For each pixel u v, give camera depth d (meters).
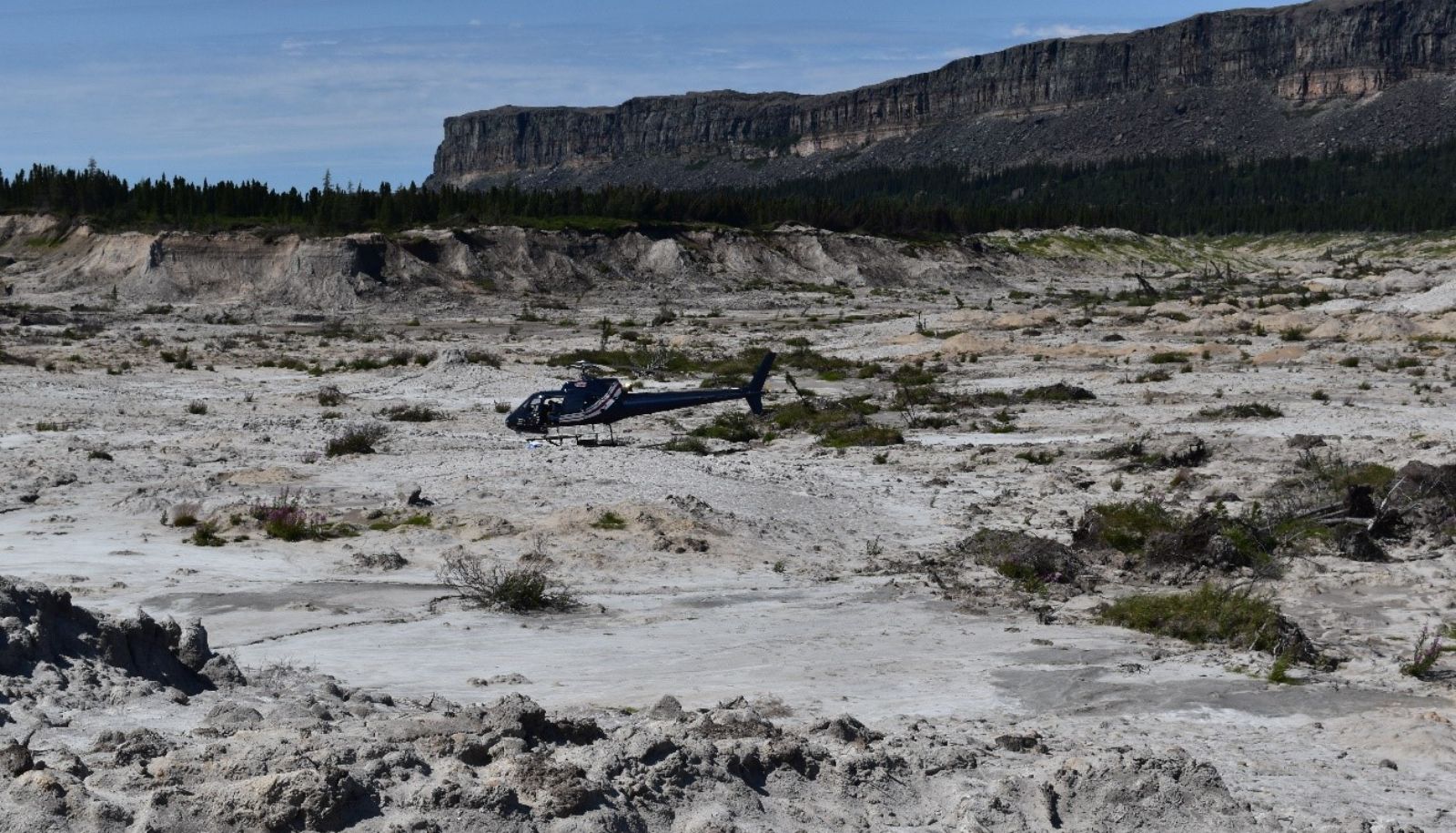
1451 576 20.73
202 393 50.84
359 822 7.63
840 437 39.38
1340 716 12.91
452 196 141.12
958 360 63.34
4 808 7.32
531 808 8.01
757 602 18.83
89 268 115.69
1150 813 9.28
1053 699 13.43
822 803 9.13
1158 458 33.25
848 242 149.62
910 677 14.32
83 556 20.78
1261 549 22.33
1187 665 14.98
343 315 102.50
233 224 119.88
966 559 22.34
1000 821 9.00
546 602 18.16
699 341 76.75
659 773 8.81
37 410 43.03
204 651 11.83
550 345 76.19
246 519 23.50
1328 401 45.25
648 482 28.23
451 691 13.09
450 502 26.06
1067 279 160.75
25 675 10.25
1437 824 9.87
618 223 137.62
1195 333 73.81
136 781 7.96
